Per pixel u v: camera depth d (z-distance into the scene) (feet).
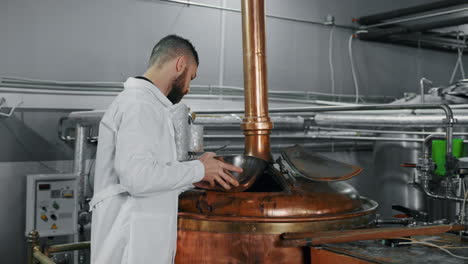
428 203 9.37
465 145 9.45
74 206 8.54
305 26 13.02
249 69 5.20
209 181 4.33
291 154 4.89
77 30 9.49
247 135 5.21
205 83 11.14
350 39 13.92
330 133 12.69
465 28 16.08
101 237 4.14
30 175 8.19
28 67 8.97
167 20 10.59
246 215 4.29
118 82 9.87
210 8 11.22
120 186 4.13
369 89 14.53
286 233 4.13
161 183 3.81
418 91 15.74
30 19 9.00
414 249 3.99
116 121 4.05
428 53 16.02
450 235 4.49
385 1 14.78
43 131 9.04
